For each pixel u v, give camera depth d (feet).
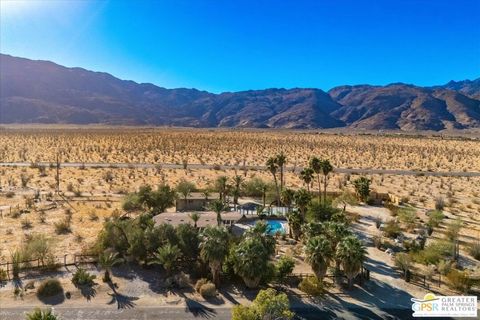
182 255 158.71
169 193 230.07
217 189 262.47
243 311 104.27
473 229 219.20
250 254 139.03
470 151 607.37
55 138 626.64
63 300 129.49
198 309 127.03
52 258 152.05
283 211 232.94
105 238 165.27
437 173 406.41
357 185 278.26
